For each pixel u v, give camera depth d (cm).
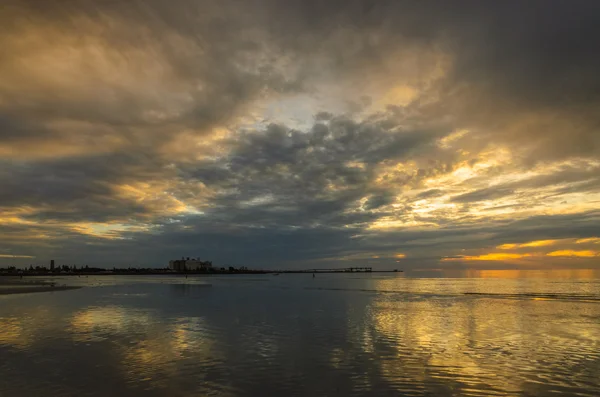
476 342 1934
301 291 6375
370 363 1517
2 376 1331
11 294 5341
